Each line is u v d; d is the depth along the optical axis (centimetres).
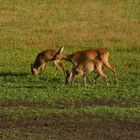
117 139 3002
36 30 7062
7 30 7031
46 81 4622
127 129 3191
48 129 3162
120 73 4994
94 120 3347
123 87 4334
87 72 4453
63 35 6762
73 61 4791
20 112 3509
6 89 4181
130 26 7356
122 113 3491
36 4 8462
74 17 7800
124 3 8612
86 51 4744
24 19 7631
